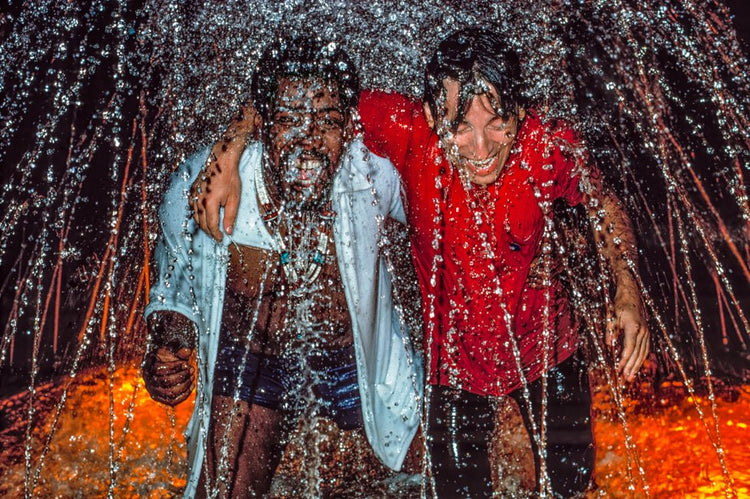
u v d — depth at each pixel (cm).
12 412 360
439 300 263
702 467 305
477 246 254
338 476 294
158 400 265
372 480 293
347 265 252
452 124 239
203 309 254
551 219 265
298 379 263
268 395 257
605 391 376
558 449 267
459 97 235
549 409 268
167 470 316
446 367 267
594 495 290
